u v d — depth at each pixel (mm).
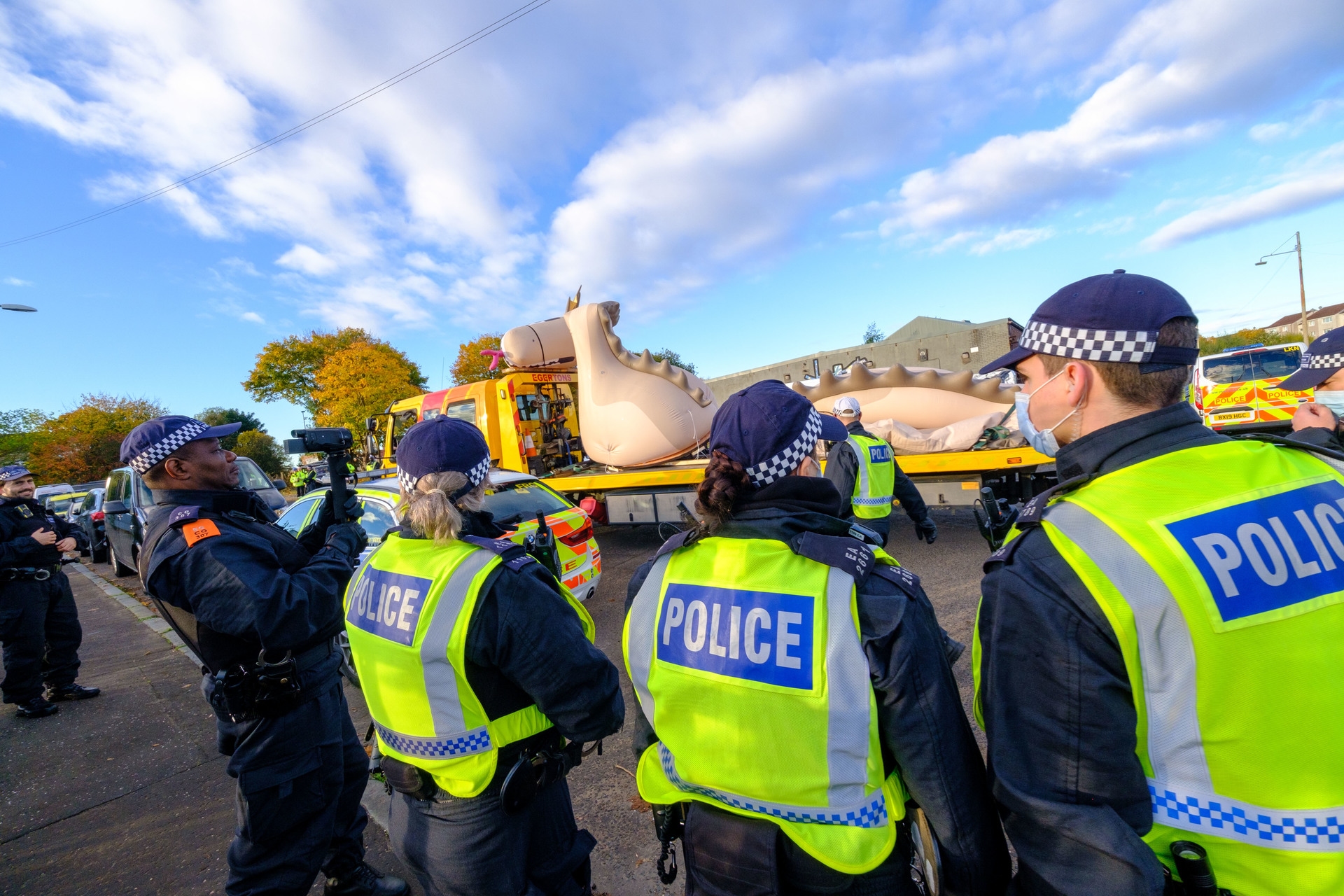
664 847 1241
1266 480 779
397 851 1473
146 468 1786
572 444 8078
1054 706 785
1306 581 716
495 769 1339
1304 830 695
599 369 6711
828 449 3615
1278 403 9469
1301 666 694
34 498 4293
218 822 2773
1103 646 760
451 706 1312
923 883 1013
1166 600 725
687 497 6445
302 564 1936
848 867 925
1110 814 763
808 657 950
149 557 1701
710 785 1052
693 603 1106
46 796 3104
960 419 5531
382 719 1401
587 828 2434
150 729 3768
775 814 998
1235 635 704
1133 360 849
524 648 1298
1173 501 774
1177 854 751
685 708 1077
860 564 985
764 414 1090
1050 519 837
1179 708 734
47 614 4199
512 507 4277
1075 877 770
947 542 6105
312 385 43344
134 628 6215
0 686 3961
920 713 905
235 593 1590
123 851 2623
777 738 967
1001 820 968
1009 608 836
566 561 4234
